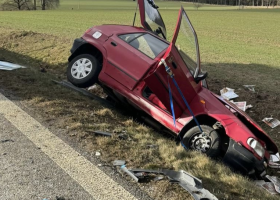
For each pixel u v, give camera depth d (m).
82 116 5.10
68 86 7.01
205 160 4.14
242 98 8.43
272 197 3.76
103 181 3.34
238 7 104.31
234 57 15.74
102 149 4.05
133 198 3.10
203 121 5.29
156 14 7.20
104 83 5.89
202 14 64.69
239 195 3.45
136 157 3.94
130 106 6.07
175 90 4.92
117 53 5.88
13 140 4.02
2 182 3.14
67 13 54.28
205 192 3.13
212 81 9.53
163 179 3.44
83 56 6.25
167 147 4.45
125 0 125.94
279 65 14.02
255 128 5.39
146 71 5.51
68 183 3.25
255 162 4.57
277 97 8.52
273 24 45.62
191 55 5.61
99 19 42.53
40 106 5.26
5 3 69.44
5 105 5.11
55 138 4.20
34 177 3.29
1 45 15.38
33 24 28.14
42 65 11.47
